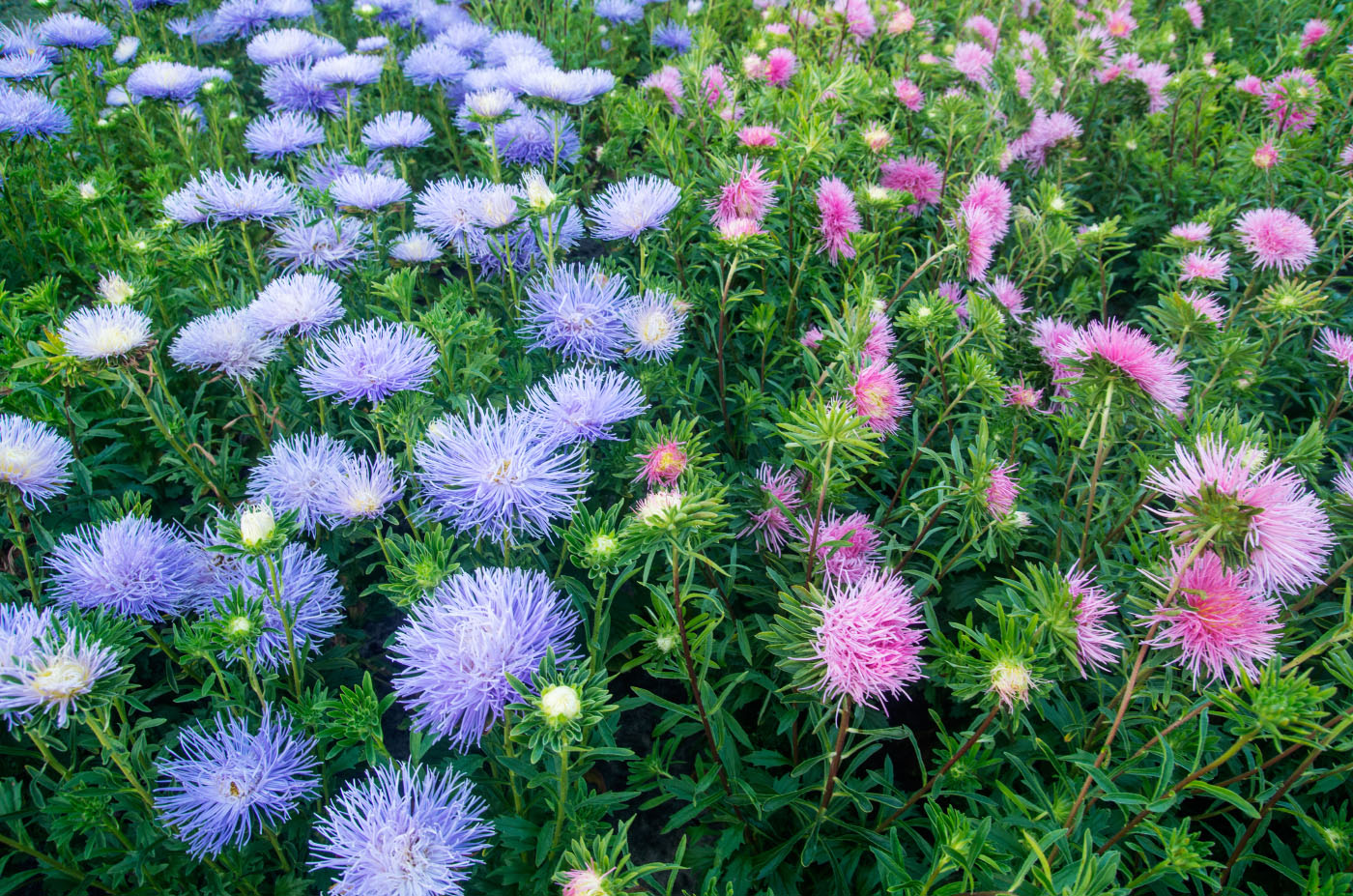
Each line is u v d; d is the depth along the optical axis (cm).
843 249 392
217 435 378
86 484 316
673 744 266
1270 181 509
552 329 335
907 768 306
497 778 257
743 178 370
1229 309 463
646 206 350
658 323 335
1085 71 639
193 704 294
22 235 462
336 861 201
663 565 312
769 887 251
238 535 221
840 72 459
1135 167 592
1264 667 198
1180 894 258
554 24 711
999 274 480
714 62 623
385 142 460
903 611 208
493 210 362
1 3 668
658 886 267
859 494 370
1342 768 225
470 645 211
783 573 302
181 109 548
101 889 260
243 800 227
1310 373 430
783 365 410
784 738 298
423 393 302
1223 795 199
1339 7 772
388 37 644
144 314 382
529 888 234
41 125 468
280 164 591
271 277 427
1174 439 301
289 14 646
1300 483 248
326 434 304
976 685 202
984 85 585
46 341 324
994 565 338
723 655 282
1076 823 216
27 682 193
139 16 681
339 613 300
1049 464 358
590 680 208
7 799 237
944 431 387
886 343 337
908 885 215
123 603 263
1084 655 220
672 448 268
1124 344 246
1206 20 827
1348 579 268
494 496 245
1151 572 213
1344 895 212
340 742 220
